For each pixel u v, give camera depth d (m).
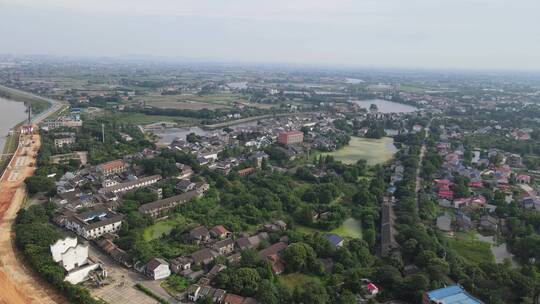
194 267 170.62
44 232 184.25
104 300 146.75
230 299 146.88
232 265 171.25
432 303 144.75
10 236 191.62
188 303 147.62
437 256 180.75
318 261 174.75
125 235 199.88
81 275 160.12
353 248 188.38
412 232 199.12
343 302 143.88
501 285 157.75
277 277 166.38
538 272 176.25
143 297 149.88
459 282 162.12
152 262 165.38
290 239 195.62
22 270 161.50
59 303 141.88
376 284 163.00
